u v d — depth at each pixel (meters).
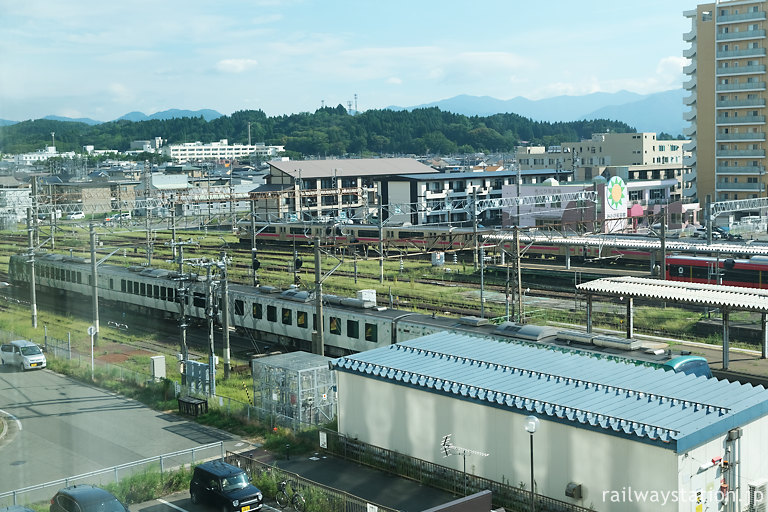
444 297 62.12
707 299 38.88
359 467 29.02
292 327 48.12
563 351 33.28
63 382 41.19
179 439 32.19
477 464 26.25
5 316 58.12
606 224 94.56
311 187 124.50
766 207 101.00
